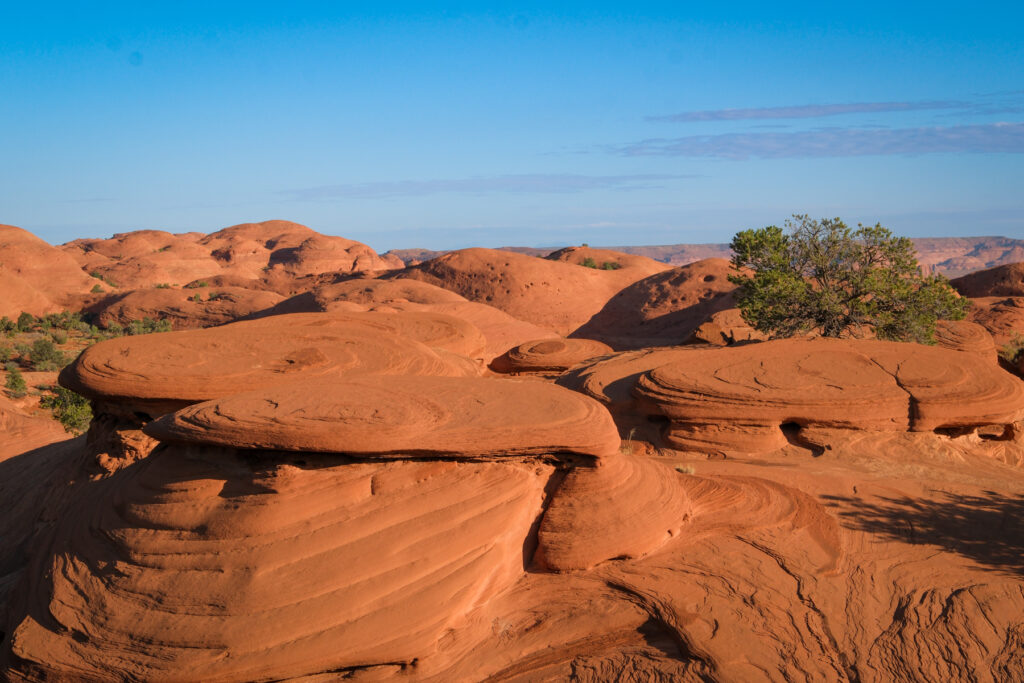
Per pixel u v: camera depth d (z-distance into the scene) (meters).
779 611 8.48
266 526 7.89
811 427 15.34
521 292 73.56
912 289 25.11
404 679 7.45
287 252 145.88
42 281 96.38
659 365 18.86
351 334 17.50
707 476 11.88
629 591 8.71
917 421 15.40
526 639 8.15
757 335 33.03
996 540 10.23
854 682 7.54
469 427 8.84
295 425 8.24
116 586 7.87
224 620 7.32
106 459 13.35
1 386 40.03
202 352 15.32
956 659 7.86
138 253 140.25
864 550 9.84
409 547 8.01
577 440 9.16
